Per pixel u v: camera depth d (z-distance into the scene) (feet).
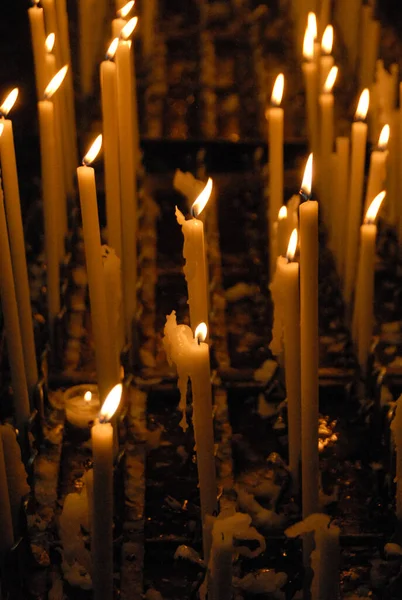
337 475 7.47
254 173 9.14
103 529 6.57
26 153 9.18
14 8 10.79
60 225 8.28
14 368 7.29
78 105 9.61
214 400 7.71
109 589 6.66
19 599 6.88
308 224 6.80
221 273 8.50
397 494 6.95
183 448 7.54
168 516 7.25
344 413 7.76
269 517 7.20
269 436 7.63
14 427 7.45
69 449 7.56
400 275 8.55
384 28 10.80
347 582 7.03
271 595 6.93
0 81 9.93
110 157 7.72
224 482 7.34
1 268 7.21
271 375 7.75
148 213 8.90
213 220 8.82
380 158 7.88
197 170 9.06
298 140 9.29
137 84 9.85
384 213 8.88
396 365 7.97
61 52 8.82
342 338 8.13
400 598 6.92
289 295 7.08
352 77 9.87
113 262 7.29
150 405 7.77
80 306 8.34
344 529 7.22
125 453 7.47
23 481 6.93
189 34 10.75
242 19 10.98
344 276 8.26
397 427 6.86
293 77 10.00
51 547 7.06
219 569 6.46
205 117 9.55
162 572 7.05
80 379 7.83
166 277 8.50
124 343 7.84
